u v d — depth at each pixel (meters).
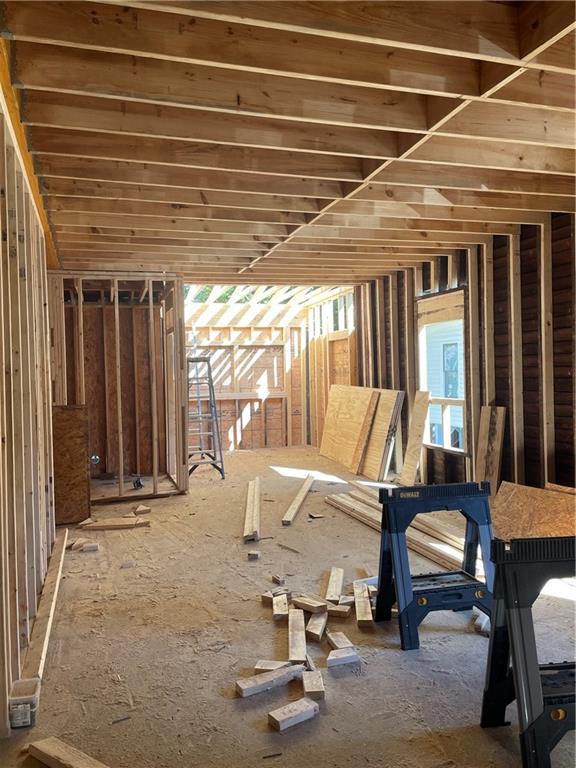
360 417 8.71
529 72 2.89
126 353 8.73
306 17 2.24
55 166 3.79
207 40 2.50
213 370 11.25
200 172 4.08
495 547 2.21
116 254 6.40
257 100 2.95
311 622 3.31
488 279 6.15
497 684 2.35
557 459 5.37
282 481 7.90
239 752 2.25
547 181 4.38
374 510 5.87
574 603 3.56
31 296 3.93
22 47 2.63
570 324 5.14
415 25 2.36
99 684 2.77
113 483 7.95
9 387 2.82
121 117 3.15
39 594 3.81
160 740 2.34
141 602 3.75
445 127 3.21
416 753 2.23
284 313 11.51
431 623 3.39
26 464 3.60
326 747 2.27
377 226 5.39
